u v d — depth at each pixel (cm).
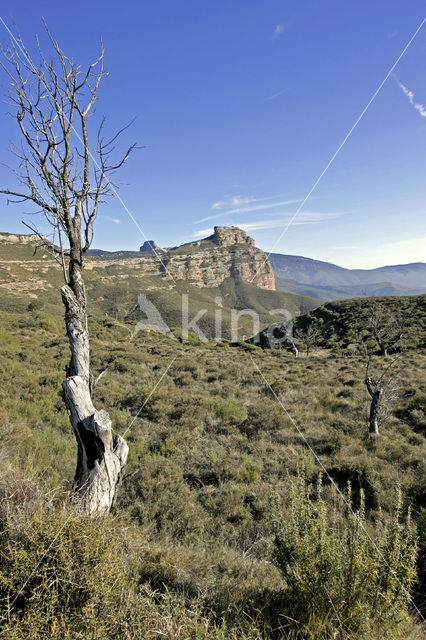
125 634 196
